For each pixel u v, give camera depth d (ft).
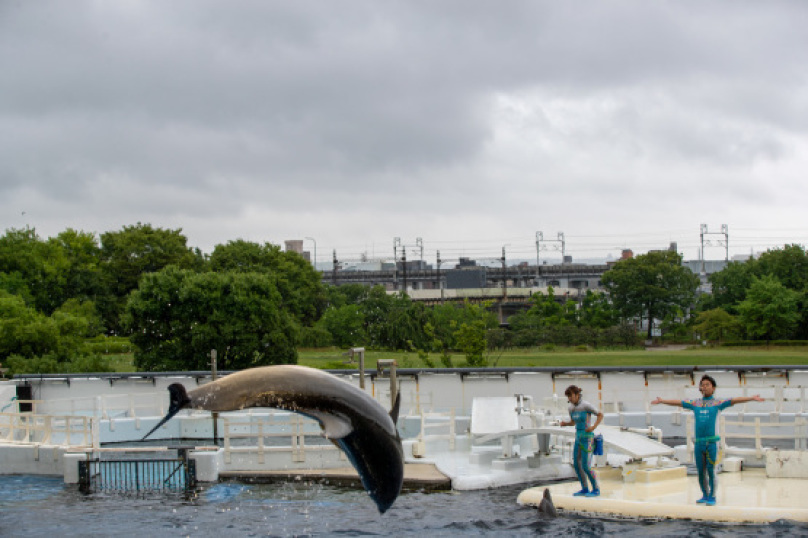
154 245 382.22
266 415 120.26
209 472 88.74
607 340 328.70
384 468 39.17
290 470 89.86
